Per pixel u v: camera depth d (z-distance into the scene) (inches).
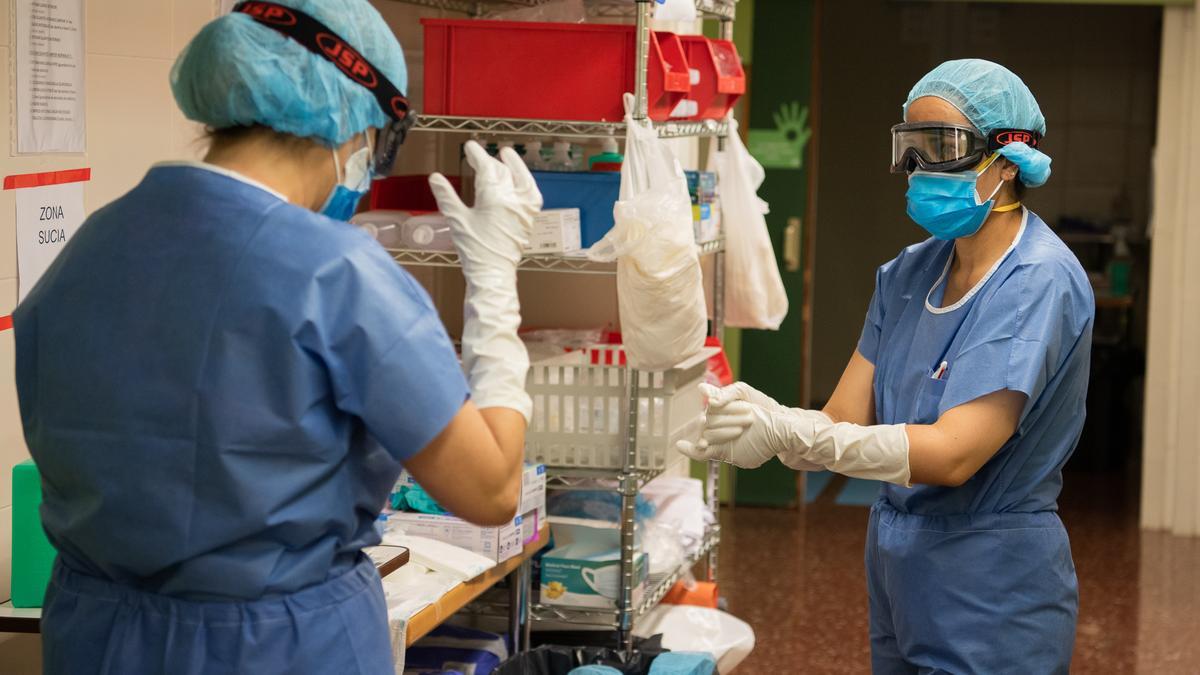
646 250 105.9
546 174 115.0
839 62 323.6
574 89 111.1
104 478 52.8
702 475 233.6
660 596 128.6
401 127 58.9
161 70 103.2
